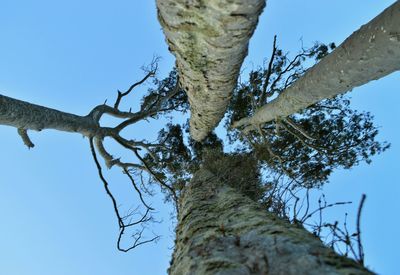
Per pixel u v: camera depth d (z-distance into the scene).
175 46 4.37
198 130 9.25
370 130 10.63
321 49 9.84
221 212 4.58
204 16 3.48
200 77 5.13
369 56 4.27
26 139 6.59
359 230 2.55
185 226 4.70
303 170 10.92
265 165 10.52
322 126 10.81
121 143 9.34
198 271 2.96
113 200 8.86
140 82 9.46
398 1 3.68
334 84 5.29
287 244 2.73
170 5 3.49
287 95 6.84
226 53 4.18
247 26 3.66
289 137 10.93
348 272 2.19
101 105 8.59
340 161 10.77
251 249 2.94
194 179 8.41
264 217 3.68
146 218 9.91
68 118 7.16
